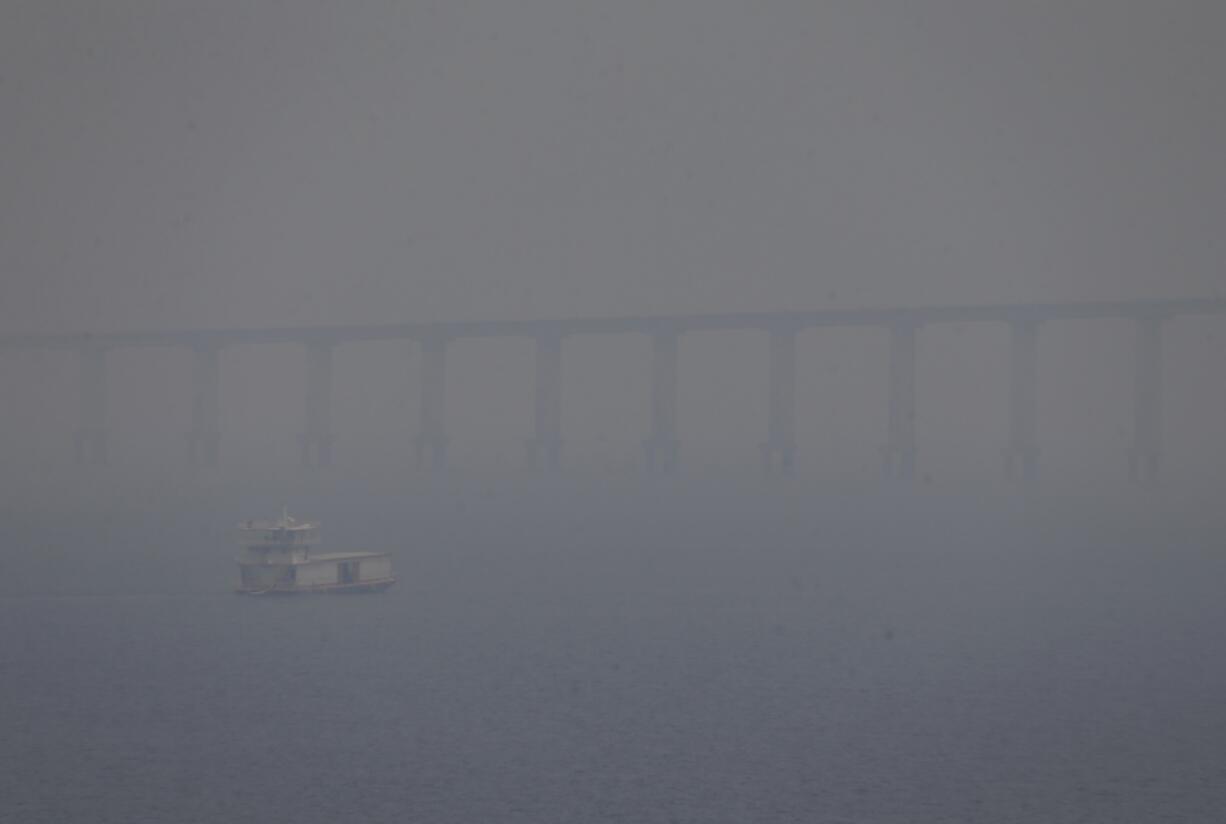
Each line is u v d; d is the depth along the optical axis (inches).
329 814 6614.2
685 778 7155.5
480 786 7012.8
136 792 6904.5
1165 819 6643.7
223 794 6884.8
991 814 6692.9
